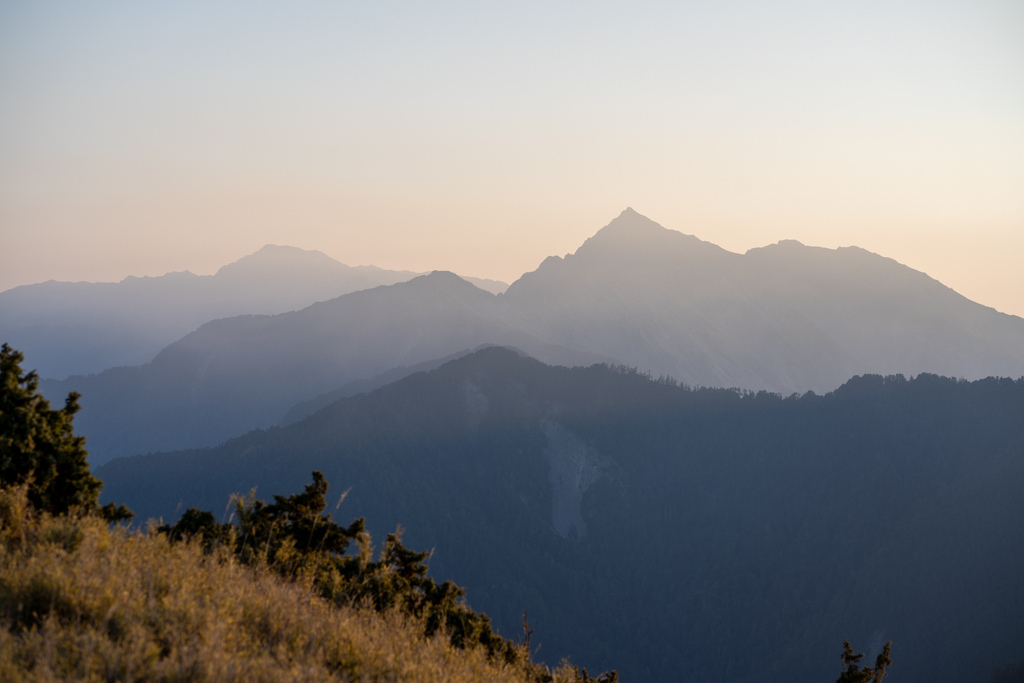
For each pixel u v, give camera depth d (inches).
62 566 296.5
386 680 315.0
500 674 430.9
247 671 259.6
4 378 475.5
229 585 337.1
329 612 386.6
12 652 234.2
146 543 366.6
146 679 237.3
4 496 375.2
